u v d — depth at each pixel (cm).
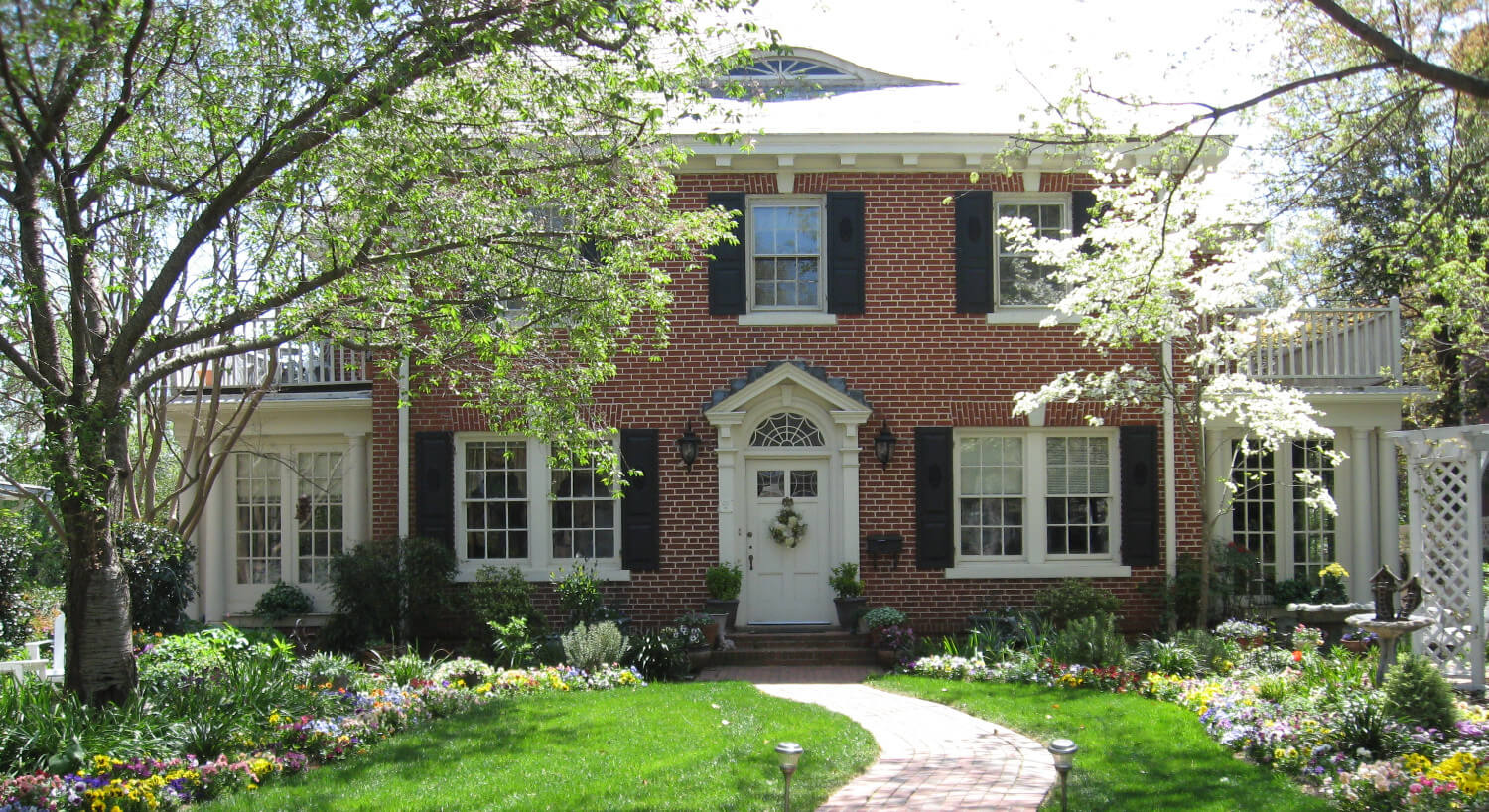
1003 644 1398
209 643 1222
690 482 1565
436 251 1038
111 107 1019
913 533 1562
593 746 944
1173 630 1505
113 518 1004
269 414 1648
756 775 840
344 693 1102
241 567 1681
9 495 1337
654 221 1128
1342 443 1614
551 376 1183
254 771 862
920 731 1020
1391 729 863
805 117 1661
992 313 1573
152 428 1616
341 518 1669
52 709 899
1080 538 1589
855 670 1432
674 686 1253
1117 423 1570
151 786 796
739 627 1552
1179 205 1370
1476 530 1112
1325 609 1288
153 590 1402
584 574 1512
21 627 1385
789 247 1598
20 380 1205
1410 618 1008
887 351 1571
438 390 1572
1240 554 1526
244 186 955
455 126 991
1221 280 1384
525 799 788
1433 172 1647
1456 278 1401
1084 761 882
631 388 1569
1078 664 1254
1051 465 1595
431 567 1507
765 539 1579
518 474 1592
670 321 1566
